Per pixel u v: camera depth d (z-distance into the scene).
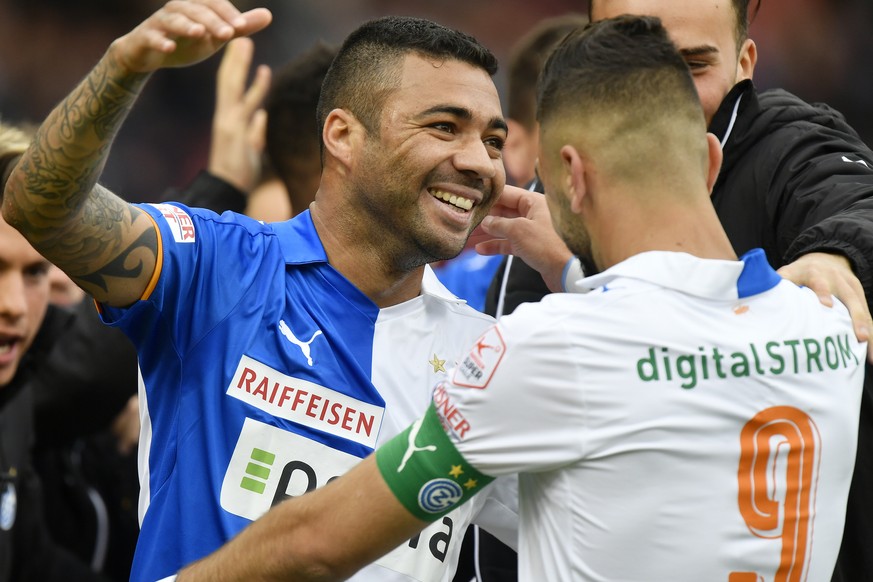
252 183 13.91
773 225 9.61
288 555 6.89
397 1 42.94
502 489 9.00
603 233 6.97
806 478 6.79
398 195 8.35
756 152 9.79
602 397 6.44
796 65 42.62
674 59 6.93
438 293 9.14
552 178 7.15
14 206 7.68
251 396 8.20
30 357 12.45
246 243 8.56
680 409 6.48
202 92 39.38
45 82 40.47
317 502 6.88
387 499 6.73
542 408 6.49
